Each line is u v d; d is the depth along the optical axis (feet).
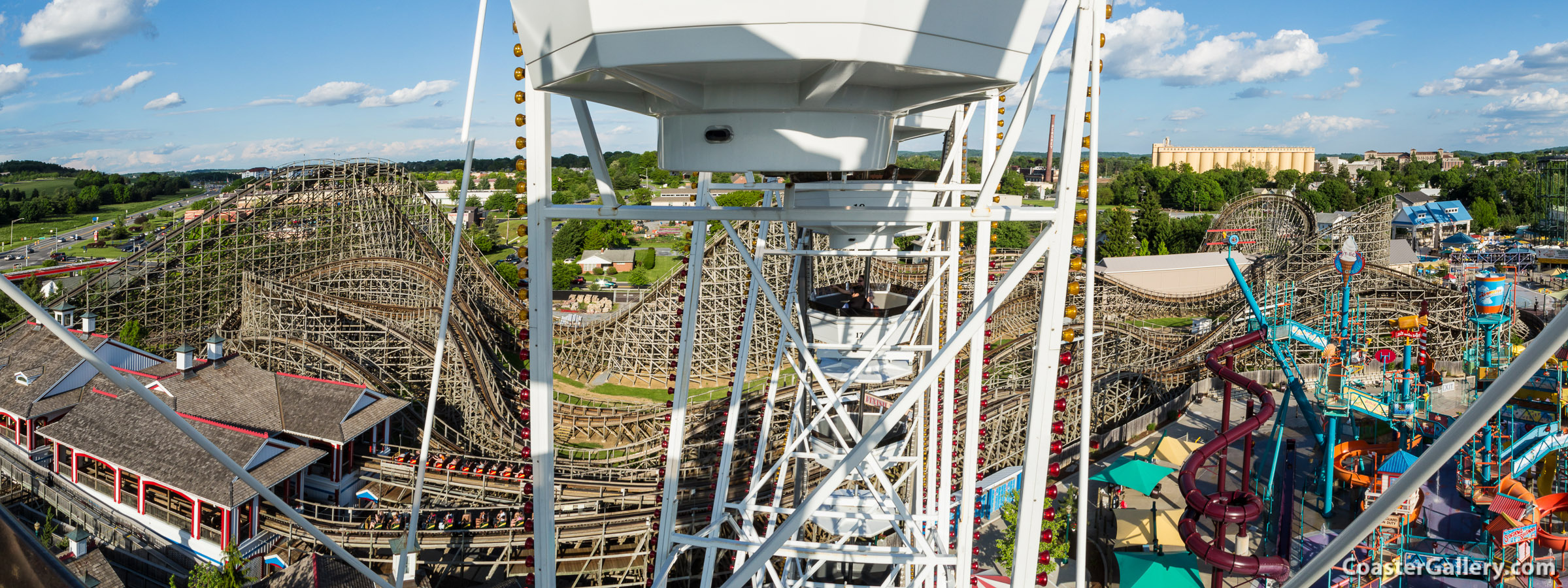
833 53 21.17
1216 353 102.06
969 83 24.76
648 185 509.76
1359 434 119.03
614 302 223.10
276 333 136.87
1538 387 107.55
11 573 6.40
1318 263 185.88
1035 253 26.16
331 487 94.79
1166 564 78.18
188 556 85.40
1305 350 160.86
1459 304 164.86
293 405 99.60
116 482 93.76
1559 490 98.48
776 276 162.40
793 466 94.22
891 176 43.91
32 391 108.47
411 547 31.17
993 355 129.90
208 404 99.45
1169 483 108.88
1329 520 98.78
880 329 50.57
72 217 486.38
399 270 164.35
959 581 41.39
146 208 534.37
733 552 80.89
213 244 170.81
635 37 21.70
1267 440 124.16
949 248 53.42
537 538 28.96
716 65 22.17
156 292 162.09
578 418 118.11
